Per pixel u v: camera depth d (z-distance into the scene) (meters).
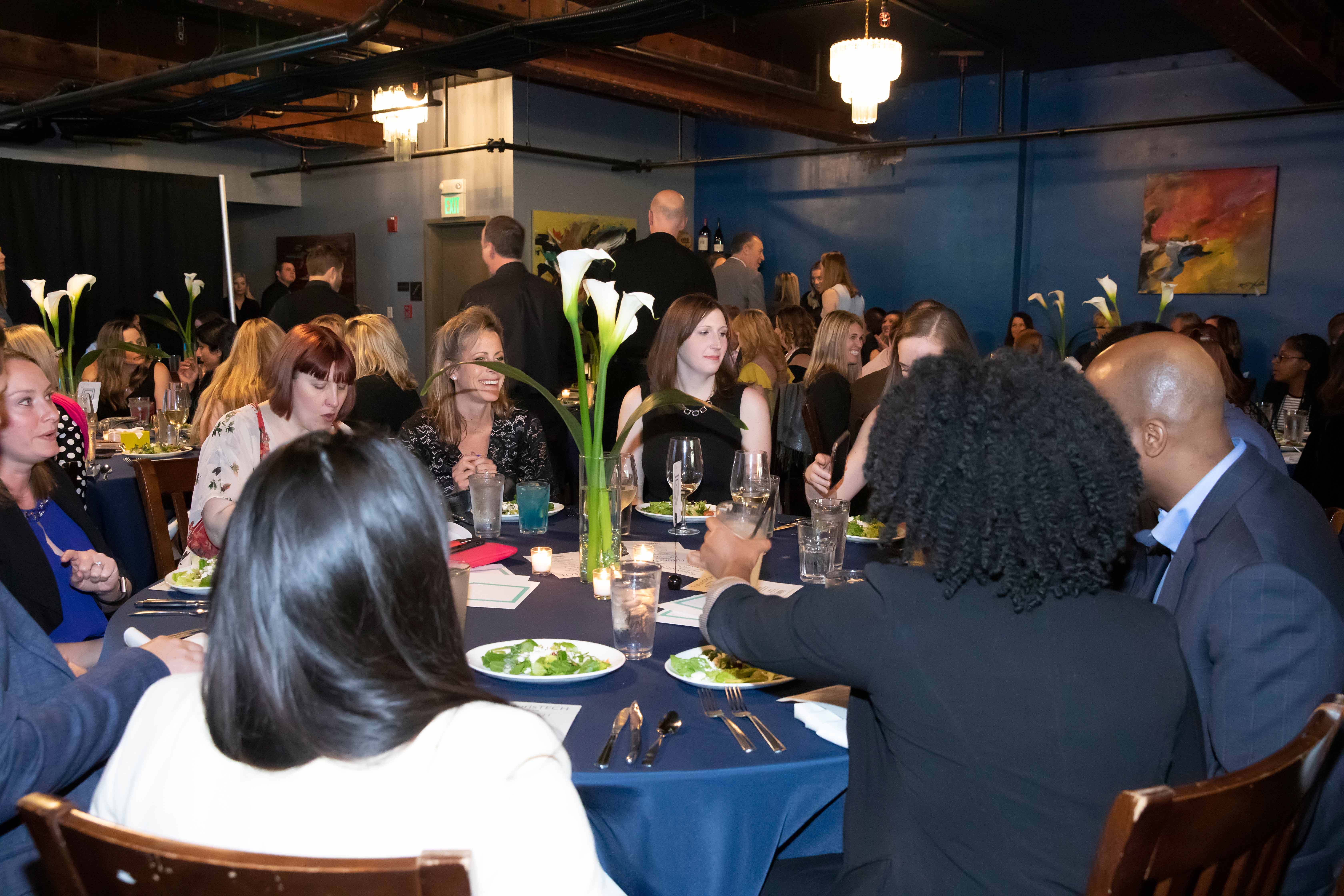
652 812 1.19
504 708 0.77
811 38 7.57
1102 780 0.93
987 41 7.29
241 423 2.36
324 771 0.72
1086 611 0.98
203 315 6.03
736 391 2.85
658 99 7.88
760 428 2.84
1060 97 8.47
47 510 2.18
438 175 9.09
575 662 1.51
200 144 9.67
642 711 1.37
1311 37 6.00
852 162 9.53
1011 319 8.47
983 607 0.98
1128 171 8.20
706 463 2.83
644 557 1.70
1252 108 7.61
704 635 1.28
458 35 6.25
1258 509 1.30
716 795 1.20
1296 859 1.25
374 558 0.73
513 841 0.71
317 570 0.72
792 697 1.42
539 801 0.72
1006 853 0.93
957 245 8.96
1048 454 0.94
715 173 10.41
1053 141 8.52
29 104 7.25
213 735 0.74
